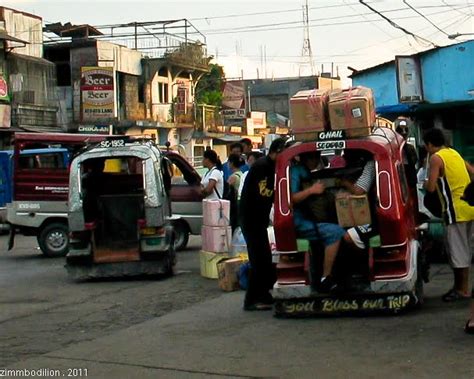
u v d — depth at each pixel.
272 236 11.43
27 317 10.85
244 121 59.72
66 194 18.72
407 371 7.16
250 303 10.50
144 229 14.09
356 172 9.87
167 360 8.02
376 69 26.58
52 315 10.95
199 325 9.71
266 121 66.56
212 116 54.16
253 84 75.19
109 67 42.59
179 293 12.46
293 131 9.75
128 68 46.78
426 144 10.18
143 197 14.41
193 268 15.68
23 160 18.78
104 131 42.50
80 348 8.75
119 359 8.16
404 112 16.84
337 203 9.52
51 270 16.36
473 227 10.95
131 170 15.97
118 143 14.23
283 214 9.61
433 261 13.88
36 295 12.91
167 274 14.44
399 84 23.05
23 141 18.77
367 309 9.53
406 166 11.21
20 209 18.78
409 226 10.04
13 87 37.75
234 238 13.38
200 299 11.79
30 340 9.30
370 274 9.37
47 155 18.72
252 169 10.34
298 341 8.52
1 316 10.98
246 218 10.42
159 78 49.19
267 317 9.95
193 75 53.44
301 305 9.70
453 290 10.29
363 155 10.14
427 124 17.16
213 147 56.62
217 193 14.38
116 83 45.03
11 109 37.47
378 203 9.37
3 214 24.98
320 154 9.96
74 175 14.10
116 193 15.46
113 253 14.22
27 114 38.50
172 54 48.84
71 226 14.08
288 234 9.62
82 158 14.13
